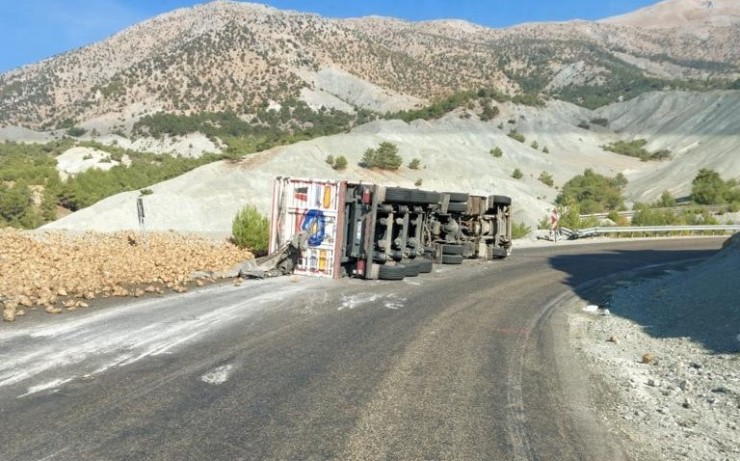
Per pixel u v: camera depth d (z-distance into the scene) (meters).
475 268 17.44
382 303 11.14
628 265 20.03
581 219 38.28
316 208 13.93
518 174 109.69
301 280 13.34
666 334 9.91
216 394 5.96
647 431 5.71
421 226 16.11
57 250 14.41
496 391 6.50
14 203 75.62
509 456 4.91
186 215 39.53
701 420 6.07
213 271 13.51
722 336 9.13
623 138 196.50
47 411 5.36
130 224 38.31
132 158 145.75
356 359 7.38
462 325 9.68
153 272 12.70
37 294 10.17
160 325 8.59
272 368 6.87
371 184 13.88
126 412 5.41
